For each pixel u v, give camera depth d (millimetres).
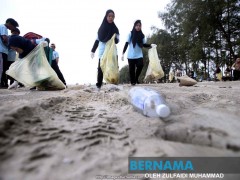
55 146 1312
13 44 4043
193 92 3420
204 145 1386
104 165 1173
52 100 2320
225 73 13797
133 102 2227
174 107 2240
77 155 1240
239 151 1231
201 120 1683
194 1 18078
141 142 1480
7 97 2857
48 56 4977
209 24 17766
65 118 1862
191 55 18984
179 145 1434
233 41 18219
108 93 3262
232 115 1845
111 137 1527
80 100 2740
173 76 20141
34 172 1046
